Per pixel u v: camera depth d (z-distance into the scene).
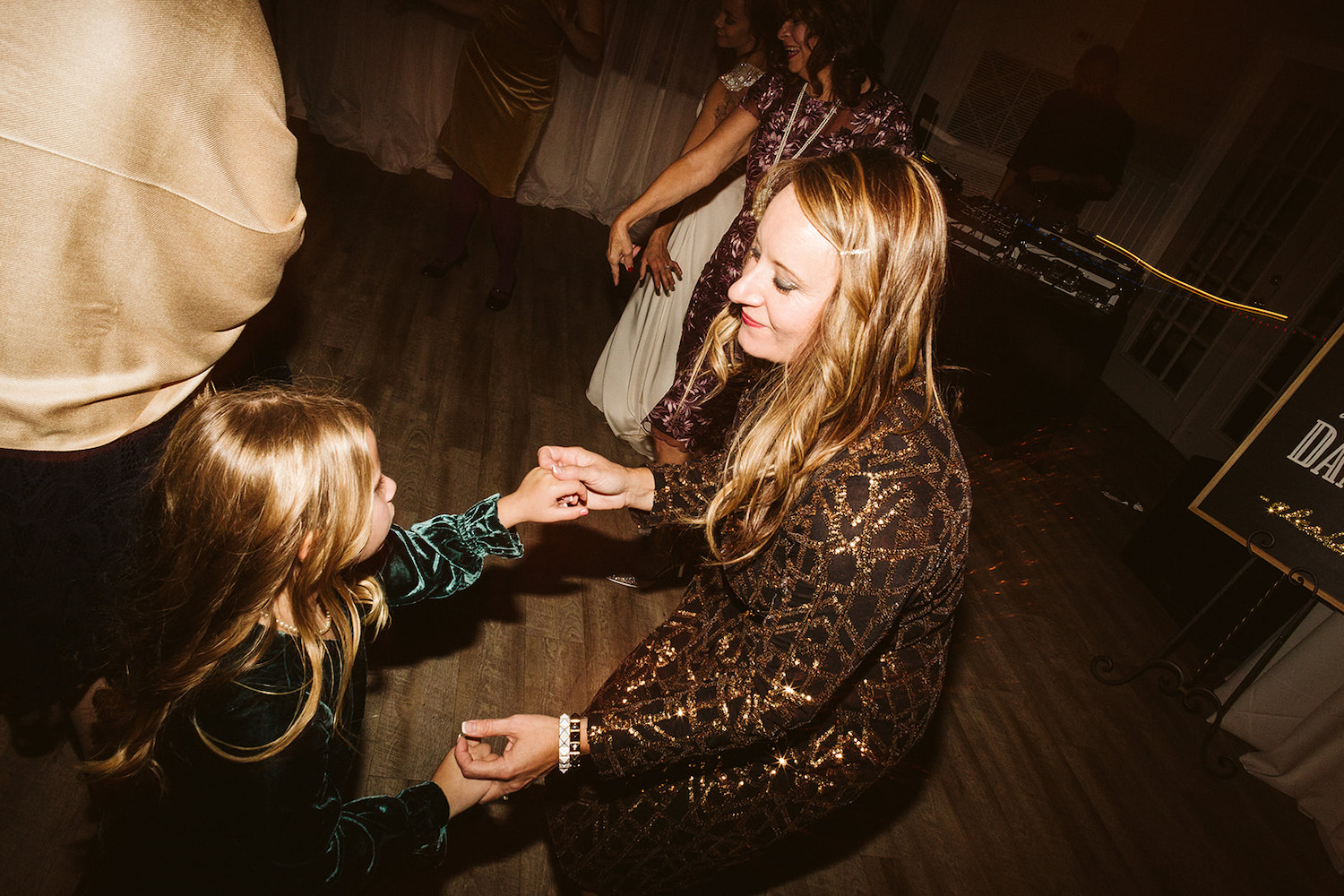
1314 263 4.82
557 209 5.22
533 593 2.34
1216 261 5.52
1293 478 2.73
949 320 4.19
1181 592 3.45
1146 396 5.64
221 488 0.86
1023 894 2.10
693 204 2.76
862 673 1.23
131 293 0.97
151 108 0.89
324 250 3.60
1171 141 5.83
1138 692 2.98
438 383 3.03
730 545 1.20
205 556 0.88
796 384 1.06
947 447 1.06
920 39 5.78
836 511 1.01
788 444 1.04
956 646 2.91
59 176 0.86
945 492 1.04
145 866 0.95
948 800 2.30
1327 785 2.62
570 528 2.62
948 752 2.46
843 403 1.01
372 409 2.76
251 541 0.87
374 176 4.64
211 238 0.99
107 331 0.99
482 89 3.30
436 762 1.82
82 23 0.84
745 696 1.06
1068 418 4.17
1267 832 2.56
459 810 1.17
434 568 1.32
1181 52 5.68
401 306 3.42
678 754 1.09
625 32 4.85
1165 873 2.30
